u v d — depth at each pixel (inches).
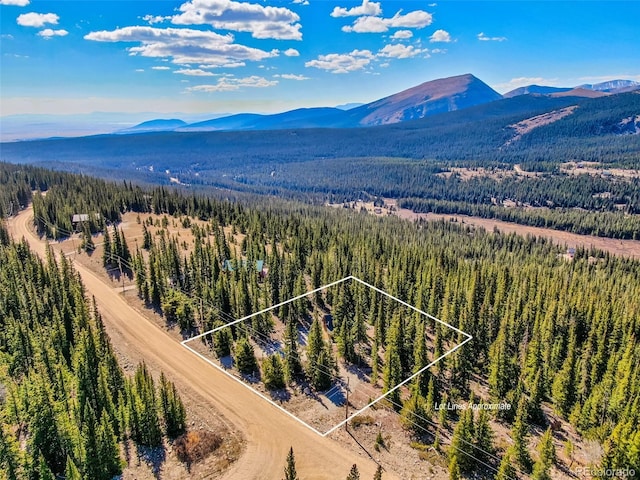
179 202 7190.0
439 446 2244.1
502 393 2625.5
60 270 4335.6
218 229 5497.1
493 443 2289.6
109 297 3865.7
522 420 2215.8
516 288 4138.8
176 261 4040.4
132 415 2180.1
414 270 4741.6
